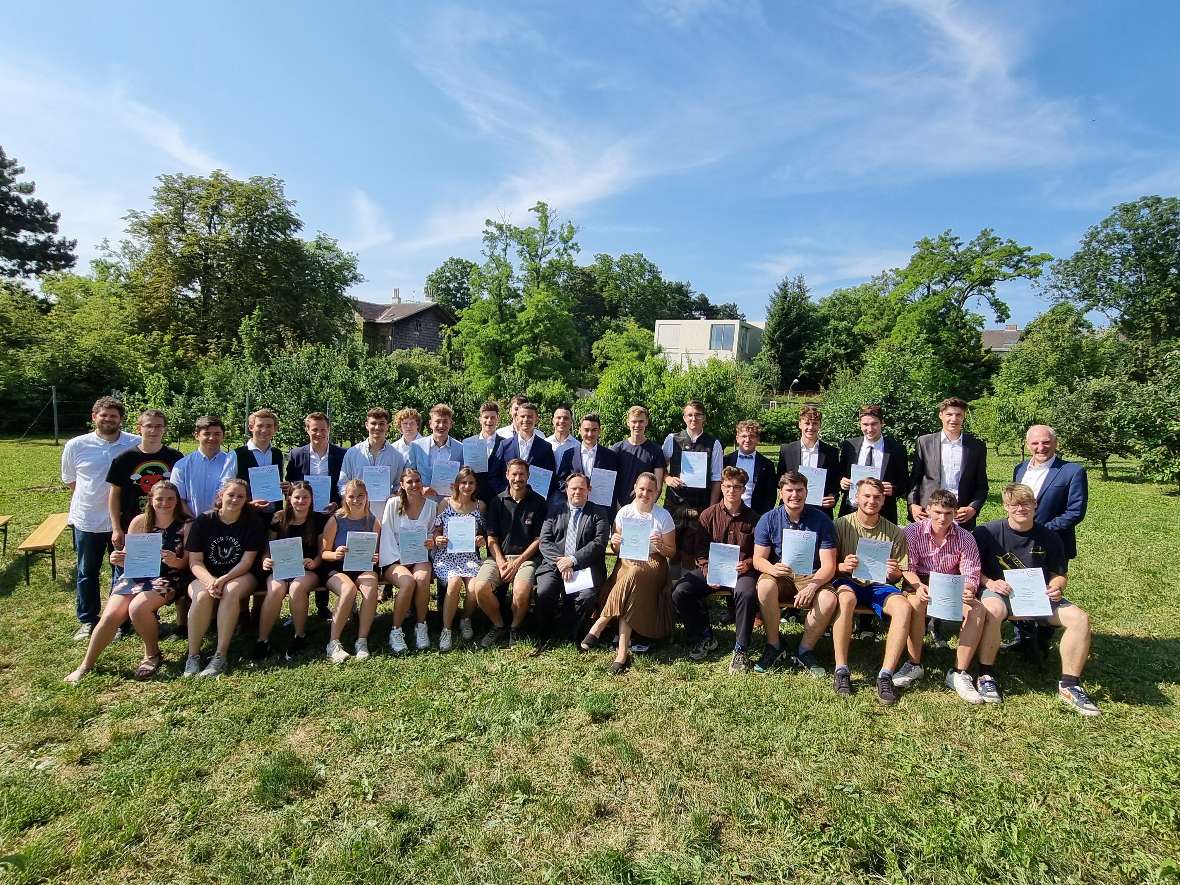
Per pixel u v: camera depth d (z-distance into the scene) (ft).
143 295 95.40
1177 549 25.99
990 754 11.54
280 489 16.87
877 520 15.55
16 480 38.06
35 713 12.31
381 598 19.38
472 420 54.29
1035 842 9.18
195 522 15.06
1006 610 13.78
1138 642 16.53
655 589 15.49
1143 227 135.03
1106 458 50.37
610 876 8.59
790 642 16.71
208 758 11.12
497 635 16.57
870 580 14.62
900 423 37.27
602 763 11.15
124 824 9.45
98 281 108.78
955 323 106.22
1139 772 10.81
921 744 11.81
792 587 15.51
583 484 16.65
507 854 9.04
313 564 16.02
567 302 99.35
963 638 13.88
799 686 14.14
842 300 165.99
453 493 17.62
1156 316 134.21
